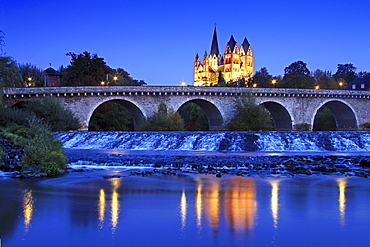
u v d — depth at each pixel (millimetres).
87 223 14477
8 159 28172
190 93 68438
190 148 44406
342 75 155125
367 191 20172
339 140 43781
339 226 14195
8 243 12508
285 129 79312
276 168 28031
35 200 18094
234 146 43188
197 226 14148
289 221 14766
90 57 97000
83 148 46219
